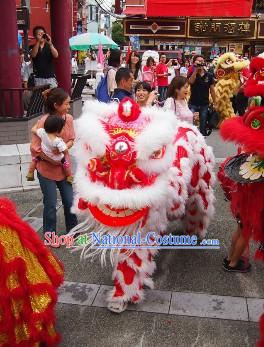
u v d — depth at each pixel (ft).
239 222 11.21
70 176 13.76
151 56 38.27
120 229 9.95
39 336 8.29
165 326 10.15
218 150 25.85
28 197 18.02
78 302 11.07
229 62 31.14
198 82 28.07
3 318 7.86
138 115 9.82
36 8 68.74
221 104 31.63
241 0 31.12
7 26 22.22
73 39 51.90
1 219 8.27
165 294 11.37
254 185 9.36
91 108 10.08
